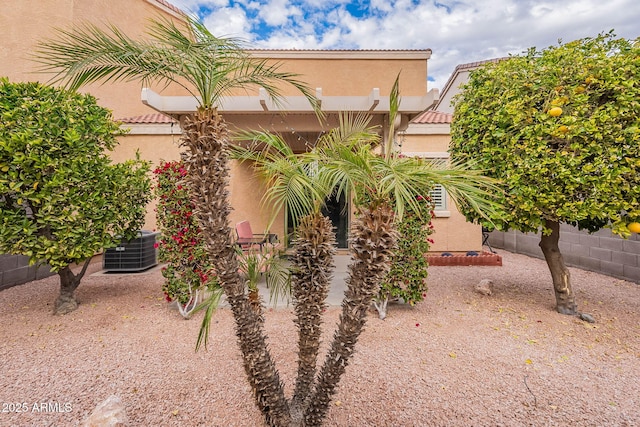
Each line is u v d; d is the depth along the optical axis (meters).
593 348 4.14
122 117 11.59
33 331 4.63
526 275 7.97
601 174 4.22
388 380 3.40
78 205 5.06
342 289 6.65
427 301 6.03
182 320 5.09
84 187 5.15
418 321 5.07
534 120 4.66
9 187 4.69
